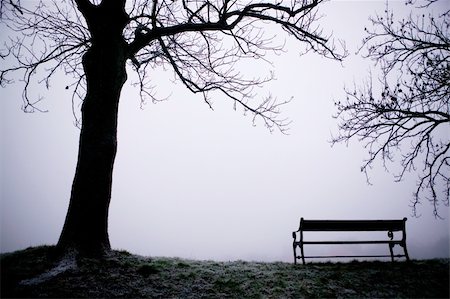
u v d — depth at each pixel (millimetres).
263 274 5703
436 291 4902
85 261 5344
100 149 6156
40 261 5383
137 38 7363
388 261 6664
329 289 5012
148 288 4801
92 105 6367
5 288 4395
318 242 6801
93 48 6715
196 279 5297
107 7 6844
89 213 5844
